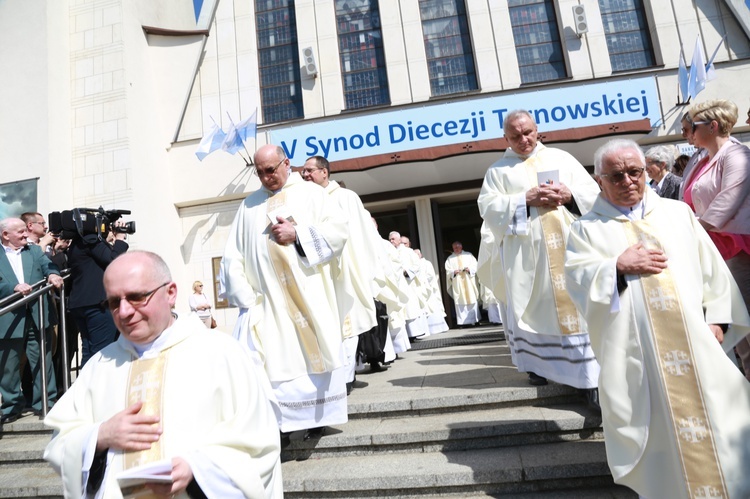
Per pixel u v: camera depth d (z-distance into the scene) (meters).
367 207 12.89
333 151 11.12
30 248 5.45
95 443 1.79
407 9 12.13
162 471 1.57
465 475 3.04
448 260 12.82
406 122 11.07
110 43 11.30
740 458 2.11
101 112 11.01
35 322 5.35
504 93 11.15
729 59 10.95
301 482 3.22
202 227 11.81
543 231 3.92
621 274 2.45
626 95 10.80
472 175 11.95
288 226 3.74
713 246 2.51
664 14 11.41
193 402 1.90
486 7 11.95
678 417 2.23
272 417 2.00
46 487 3.83
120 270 1.95
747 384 2.22
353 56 12.27
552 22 11.98
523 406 3.90
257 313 3.83
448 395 4.05
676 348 2.29
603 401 2.44
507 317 4.35
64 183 10.62
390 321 7.55
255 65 12.25
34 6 10.98
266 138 11.56
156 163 11.48
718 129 3.51
